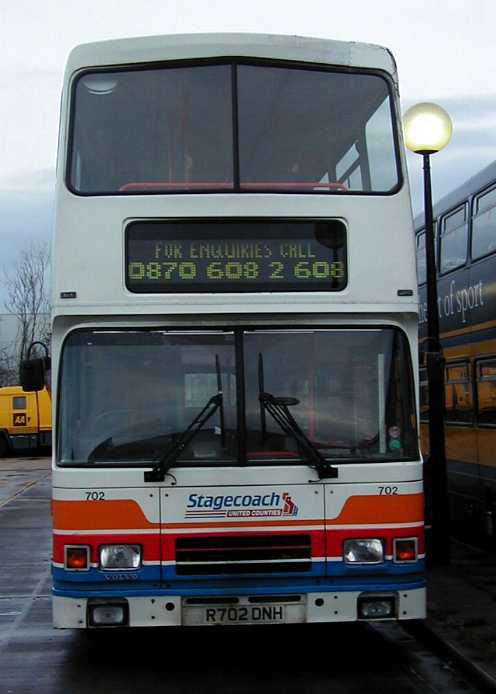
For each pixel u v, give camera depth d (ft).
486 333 40.45
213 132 25.13
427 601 32.24
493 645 26.43
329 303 24.44
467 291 43.19
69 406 24.07
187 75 25.49
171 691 23.90
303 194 24.76
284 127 25.31
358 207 24.86
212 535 23.56
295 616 23.48
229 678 25.12
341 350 24.53
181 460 23.81
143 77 25.49
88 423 24.00
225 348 24.35
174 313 24.18
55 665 26.73
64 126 25.17
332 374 24.41
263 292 24.40
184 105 25.30
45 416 142.61
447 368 47.03
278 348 24.41
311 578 23.63
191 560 23.53
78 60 25.58
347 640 29.43
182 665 26.58
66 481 23.63
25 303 192.44
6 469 117.80
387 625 31.42
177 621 23.31
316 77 25.80
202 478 23.65
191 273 24.44
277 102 25.48
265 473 23.71
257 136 25.18
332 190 24.93
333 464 23.94
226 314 24.32
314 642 29.25
